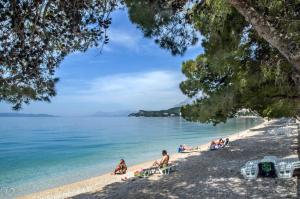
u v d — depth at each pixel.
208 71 19.61
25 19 6.70
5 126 140.88
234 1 5.69
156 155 37.44
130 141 59.16
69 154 41.94
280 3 7.09
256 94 16.42
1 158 39.31
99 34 7.38
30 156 40.88
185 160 25.89
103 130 102.31
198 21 8.91
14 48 7.04
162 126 124.25
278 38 5.58
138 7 8.26
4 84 8.70
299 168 14.85
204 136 66.62
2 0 6.45
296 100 15.25
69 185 21.69
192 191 14.49
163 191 15.21
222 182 15.52
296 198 11.51
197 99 21.14
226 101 18.20
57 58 7.83
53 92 9.49
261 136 43.38
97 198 15.96
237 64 14.52
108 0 7.20
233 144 34.97
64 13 7.01
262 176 15.41
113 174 24.22
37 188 21.89
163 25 8.85
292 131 44.44
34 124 170.75
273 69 10.74
